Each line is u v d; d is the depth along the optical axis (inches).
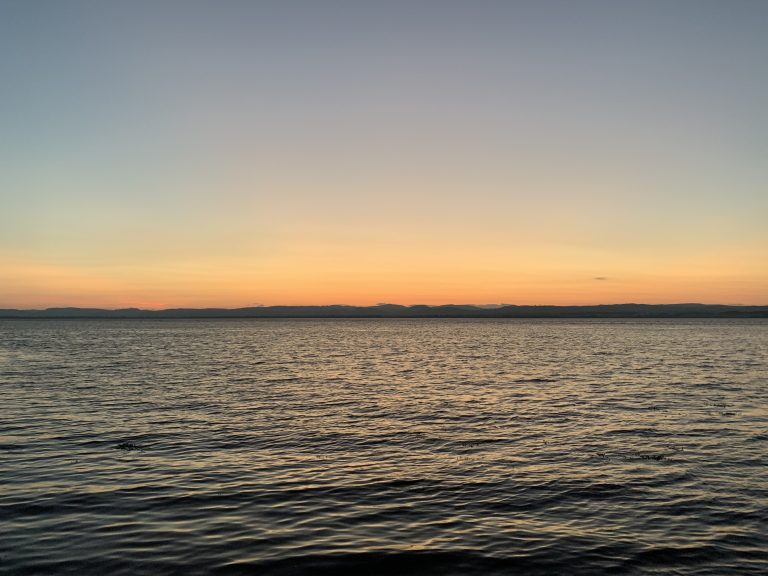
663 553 538.0
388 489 727.7
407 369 2311.8
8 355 3021.7
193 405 1371.8
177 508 652.7
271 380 1908.2
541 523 614.9
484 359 2827.3
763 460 862.5
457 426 1125.7
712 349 3535.9
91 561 511.8
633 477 778.8
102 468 812.6
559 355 3073.3
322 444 973.8
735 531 591.2
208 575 488.1
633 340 4904.0
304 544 555.8
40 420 1162.6
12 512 632.4
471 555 534.3
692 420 1169.4
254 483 750.5
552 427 1111.0
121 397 1487.5
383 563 516.1
